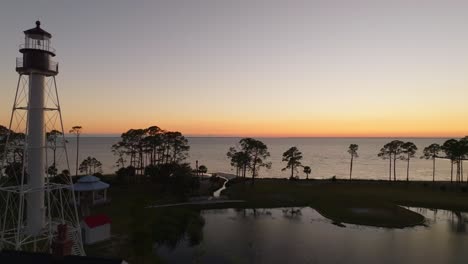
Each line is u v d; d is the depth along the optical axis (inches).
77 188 2073.1
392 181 3750.0
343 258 1512.1
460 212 2453.2
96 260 738.8
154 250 1550.2
